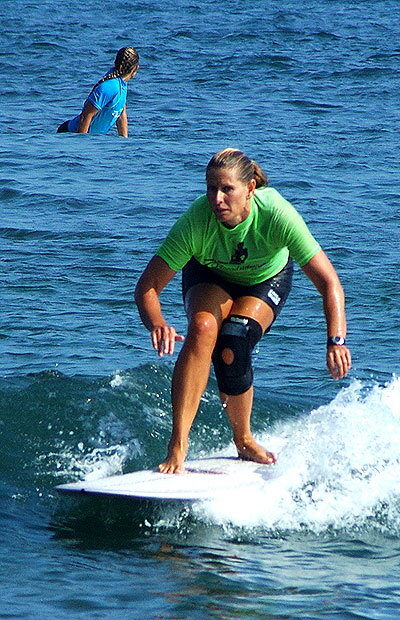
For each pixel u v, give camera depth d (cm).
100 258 3512
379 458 1988
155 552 1681
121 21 10238
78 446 2095
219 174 1766
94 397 2252
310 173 4831
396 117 6234
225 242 1848
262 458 1986
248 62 7950
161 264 1872
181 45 8706
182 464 1906
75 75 7450
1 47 8506
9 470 1994
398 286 3269
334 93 6944
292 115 6228
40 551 1662
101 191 4422
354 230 3925
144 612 1453
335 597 1523
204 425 2228
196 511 1822
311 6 11500
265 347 2786
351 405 2131
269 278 1947
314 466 1952
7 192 4369
